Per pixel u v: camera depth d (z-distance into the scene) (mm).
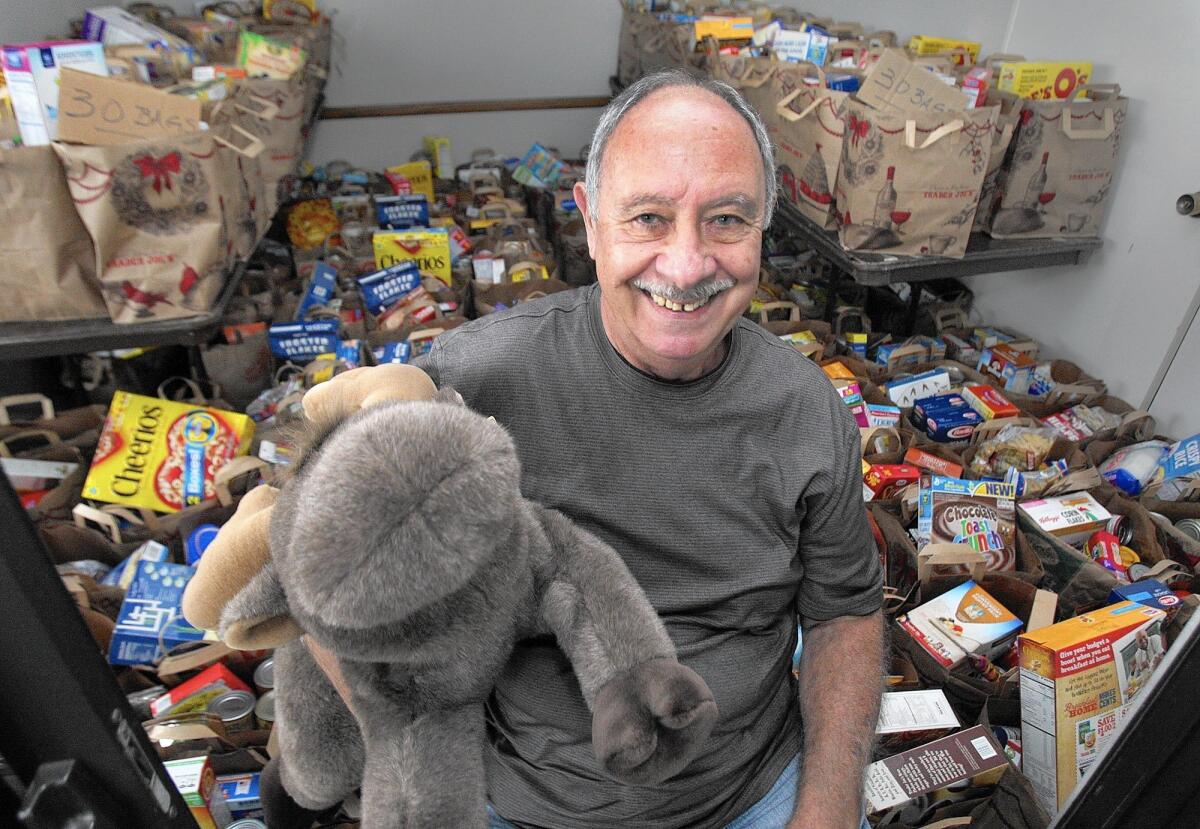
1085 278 2449
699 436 950
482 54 3668
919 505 1739
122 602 1453
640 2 3551
